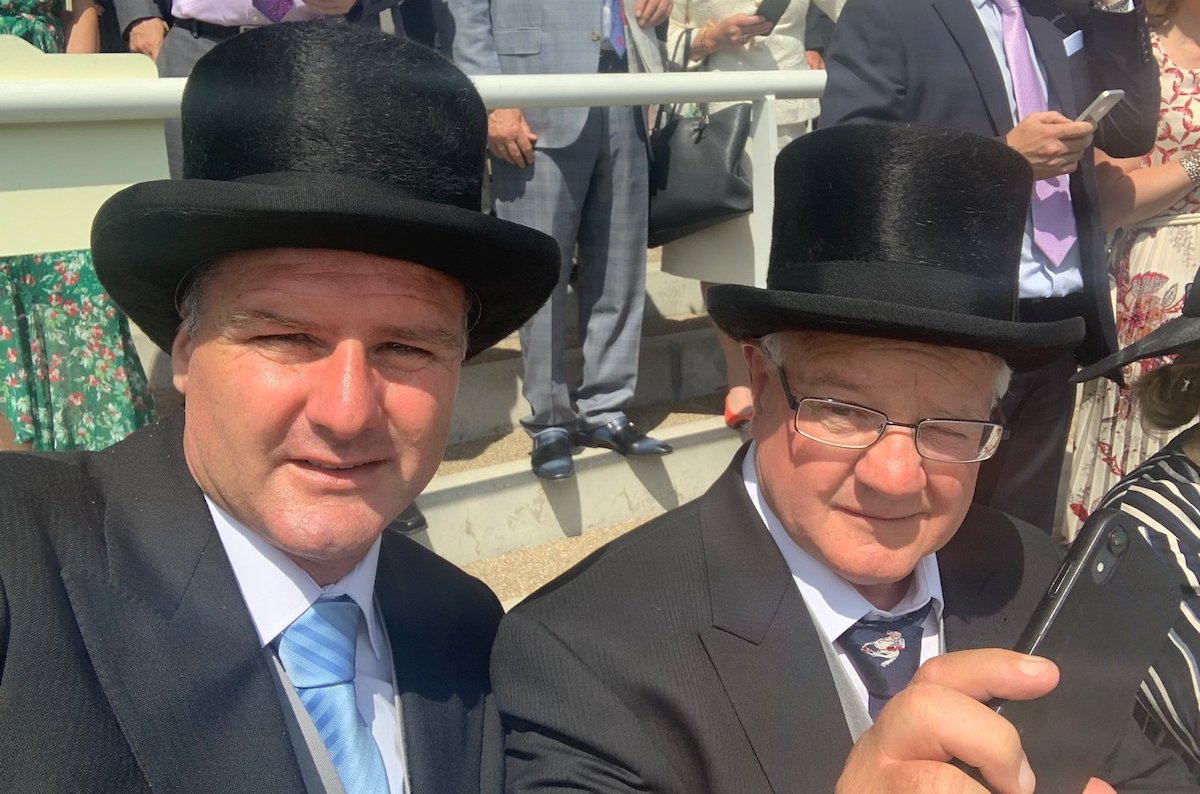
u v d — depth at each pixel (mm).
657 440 3529
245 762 1193
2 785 1035
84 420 2477
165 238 1146
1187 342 1628
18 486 1266
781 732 1415
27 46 1747
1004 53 2502
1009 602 1665
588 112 3240
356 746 1308
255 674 1247
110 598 1188
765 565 1518
